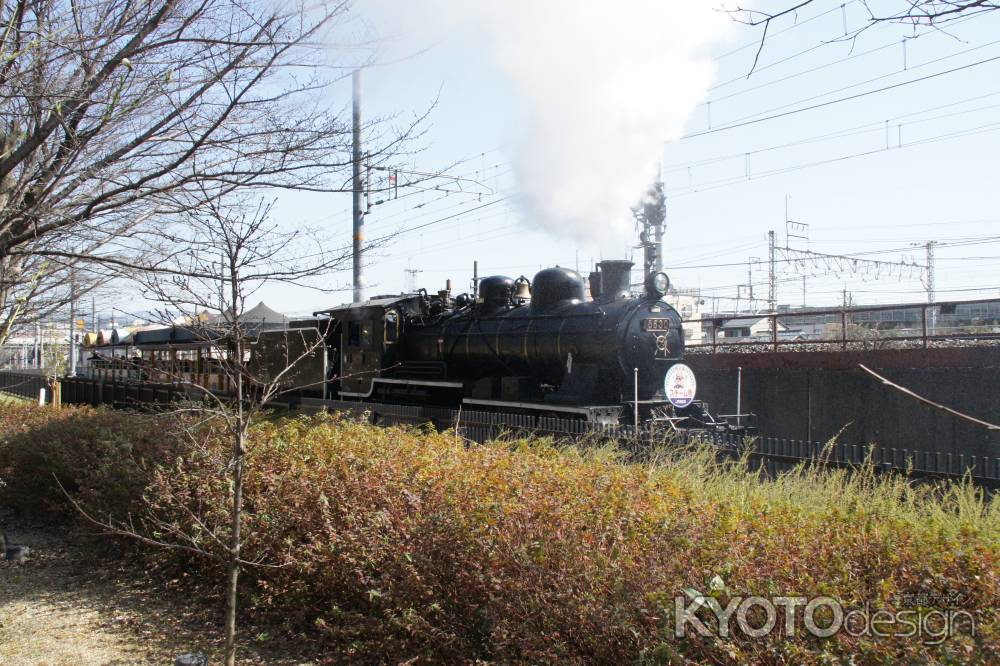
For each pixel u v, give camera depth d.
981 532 4.48
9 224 5.94
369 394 15.72
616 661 3.70
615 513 4.41
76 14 5.55
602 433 9.86
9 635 5.56
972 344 13.15
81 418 10.35
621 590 3.65
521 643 3.99
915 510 5.98
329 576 5.27
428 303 16.11
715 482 7.12
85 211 5.69
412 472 5.59
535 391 13.23
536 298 13.66
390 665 4.80
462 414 12.84
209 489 6.32
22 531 8.93
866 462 7.46
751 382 15.30
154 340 23.16
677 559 3.73
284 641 5.40
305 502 5.69
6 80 5.22
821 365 14.00
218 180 5.66
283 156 5.76
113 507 7.54
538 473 5.18
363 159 5.88
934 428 12.22
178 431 7.06
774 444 8.81
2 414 12.65
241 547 5.75
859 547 3.81
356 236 16.14
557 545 4.11
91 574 7.11
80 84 5.49
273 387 4.92
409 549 4.76
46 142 6.06
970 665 2.90
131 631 5.66
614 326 12.01
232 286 4.64
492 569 4.25
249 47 5.42
